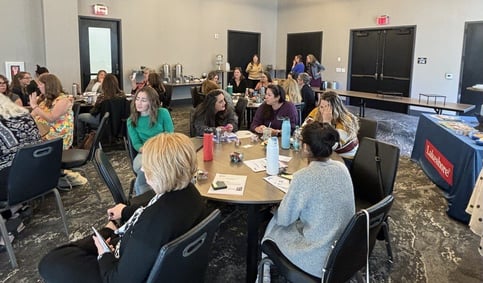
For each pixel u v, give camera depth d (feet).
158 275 4.50
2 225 8.39
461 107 20.52
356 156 9.02
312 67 31.50
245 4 36.40
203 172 7.91
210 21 34.19
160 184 4.87
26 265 8.57
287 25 38.32
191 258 4.88
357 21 32.86
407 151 18.93
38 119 12.19
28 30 23.95
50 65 24.30
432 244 9.73
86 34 27.48
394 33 30.73
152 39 30.78
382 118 28.19
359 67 33.37
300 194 5.81
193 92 21.26
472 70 27.25
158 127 10.99
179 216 4.80
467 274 8.42
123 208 6.81
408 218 11.26
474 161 10.72
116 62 29.27
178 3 31.83
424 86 29.66
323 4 35.04
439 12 28.17
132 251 4.66
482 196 8.00
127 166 15.75
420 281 8.13
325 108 10.47
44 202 11.96
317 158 5.94
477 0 26.35
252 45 37.86
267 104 12.78
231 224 10.64
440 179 13.62
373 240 6.09
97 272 5.41
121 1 28.68
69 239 9.75
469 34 27.02
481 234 7.98
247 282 7.63
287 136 10.07
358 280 7.25
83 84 27.81
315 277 5.75
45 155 8.80
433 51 28.84
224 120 12.34
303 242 5.93
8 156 8.89
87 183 13.58
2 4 22.93
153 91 10.83
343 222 5.77
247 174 7.98
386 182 8.18
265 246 6.44
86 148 13.14
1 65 23.35
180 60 32.76
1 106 9.06
